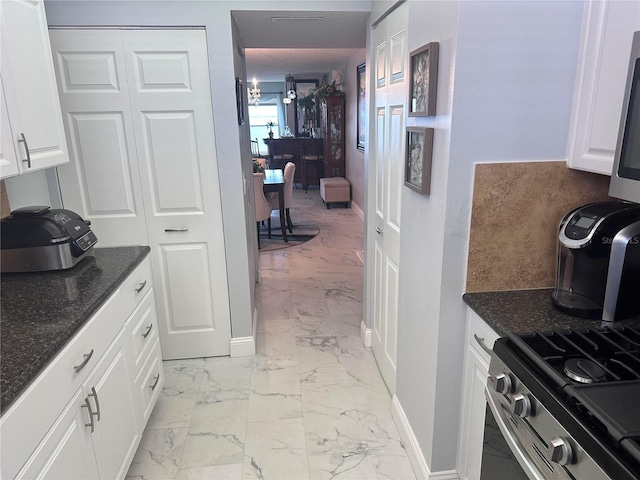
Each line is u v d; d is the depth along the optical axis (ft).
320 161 30.27
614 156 3.97
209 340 9.32
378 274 8.61
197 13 7.52
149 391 6.79
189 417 7.51
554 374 3.42
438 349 5.36
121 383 5.69
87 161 8.04
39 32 5.76
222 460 6.56
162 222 8.52
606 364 3.61
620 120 3.84
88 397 4.71
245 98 11.28
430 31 5.11
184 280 8.89
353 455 6.64
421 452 6.13
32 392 3.68
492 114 4.65
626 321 4.38
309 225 20.92
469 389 5.32
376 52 8.06
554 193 4.94
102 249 7.09
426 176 5.30
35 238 5.88
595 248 4.32
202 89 7.91
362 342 9.96
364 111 20.20
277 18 8.21
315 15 8.07
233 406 7.80
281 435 7.07
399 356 7.00
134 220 8.44
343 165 26.66
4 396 3.33
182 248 8.71
